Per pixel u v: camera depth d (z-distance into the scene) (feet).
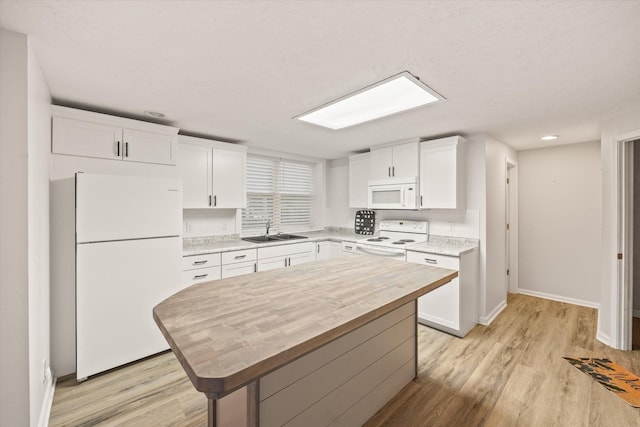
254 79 6.19
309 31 4.49
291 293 4.86
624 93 6.88
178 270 8.50
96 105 7.75
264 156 14.24
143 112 8.33
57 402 6.26
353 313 4.00
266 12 4.04
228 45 4.90
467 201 11.18
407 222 12.94
